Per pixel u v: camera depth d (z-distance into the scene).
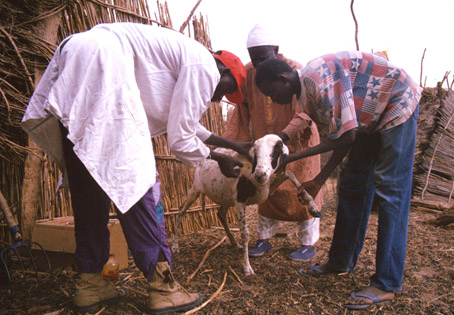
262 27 3.67
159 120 2.51
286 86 2.76
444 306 2.62
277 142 2.97
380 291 2.69
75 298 2.50
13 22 3.39
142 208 2.31
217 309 2.60
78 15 3.87
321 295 2.83
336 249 3.20
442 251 3.83
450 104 6.99
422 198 6.32
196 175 3.94
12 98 3.36
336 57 2.70
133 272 3.30
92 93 2.15
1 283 2.92
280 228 4.86
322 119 2.75
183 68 2.32
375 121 2.72
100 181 2.07
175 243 3.99
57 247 3.17
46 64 3.57
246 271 3.24
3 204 2.93
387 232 2.68
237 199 3.34
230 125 4.09
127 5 4.36
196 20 5.09
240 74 2.67
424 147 6.70
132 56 2.29
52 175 3.70
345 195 3.12
